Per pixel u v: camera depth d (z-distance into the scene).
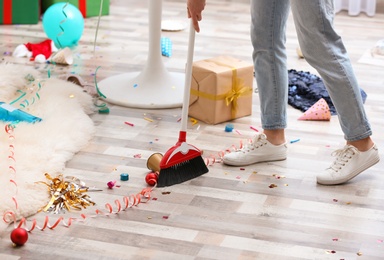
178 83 3.05
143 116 2.82
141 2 4.73
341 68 2.19
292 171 2.38
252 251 1.91
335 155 2.34
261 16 2.31
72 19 3.64
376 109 2.96
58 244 1.92
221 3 4.75
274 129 2.42
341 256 1.90
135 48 3.74
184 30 4.11
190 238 1.96
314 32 2.17
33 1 4.09
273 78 2.37
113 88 3.03
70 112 2.70
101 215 2.06
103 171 2.35
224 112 2.77
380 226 2.05
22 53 3.52
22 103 2.79
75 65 3.42
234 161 2.39
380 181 2.33
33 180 2.17
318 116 2.81
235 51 3.75
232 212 2.11
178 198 2.18
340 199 2.20
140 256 1.87
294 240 1.97
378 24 4.33
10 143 2.38
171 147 2.32
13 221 2.01
